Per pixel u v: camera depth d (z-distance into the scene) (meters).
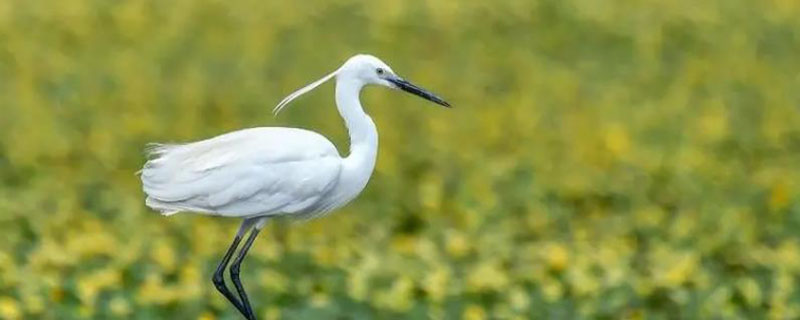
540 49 27.17
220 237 14.50
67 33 27.12
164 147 10.56
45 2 28.92
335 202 10.66
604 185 17.06
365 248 14.32
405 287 12.45
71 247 13.76
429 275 12.81
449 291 12.64
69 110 21.89
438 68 25.28
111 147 18.92
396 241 14.83
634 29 28.17
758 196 16.42
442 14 28.84
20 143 19.11
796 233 15.00
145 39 27.20
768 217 15.70
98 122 20.97
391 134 19.73
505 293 12.64
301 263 13.59
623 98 23.19
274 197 10.34
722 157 19.11
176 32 27.34
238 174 10.27
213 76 24.41
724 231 14.64
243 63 25.28
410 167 18.25
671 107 22.16
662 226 15.30
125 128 20.20
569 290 12.97
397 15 28.72
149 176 10.49
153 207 10.53
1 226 15.12
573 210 16.50
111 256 13.74
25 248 14.38
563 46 27.36
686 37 27.83
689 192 16.84
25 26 27.42
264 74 24.50
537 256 13.97
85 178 17.53
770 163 18.92
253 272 13.29
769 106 22.45
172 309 12.23
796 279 13.45
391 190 16.73
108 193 16.75
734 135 20.23
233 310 12.30
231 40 27.12
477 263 13.68
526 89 23.95
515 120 21.05
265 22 28.33
